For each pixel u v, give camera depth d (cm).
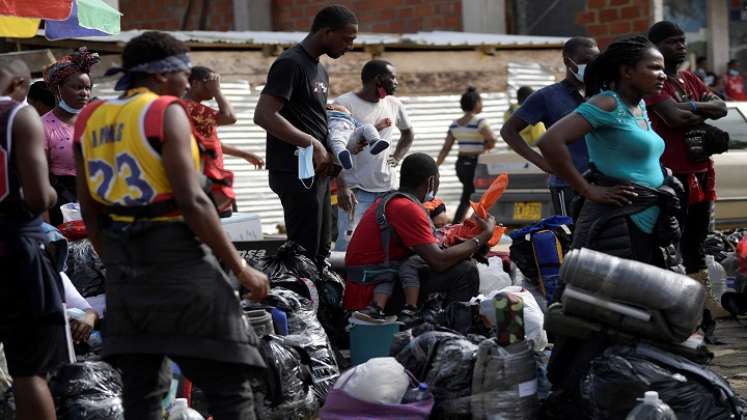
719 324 958
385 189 1077
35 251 533
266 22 2352
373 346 731
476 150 1570
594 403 571
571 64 841
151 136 457
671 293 562
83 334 637
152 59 477
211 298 469
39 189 520
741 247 953
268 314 653
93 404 589
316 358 688
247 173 1548
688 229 884
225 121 865
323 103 796
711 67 2298
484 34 1994
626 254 607
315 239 795
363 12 2277
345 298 775
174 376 620
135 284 467
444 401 598
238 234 856
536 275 802
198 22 2373
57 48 1408
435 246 740
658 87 609
